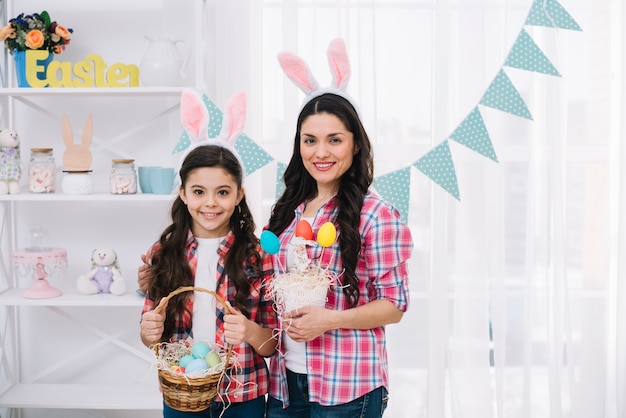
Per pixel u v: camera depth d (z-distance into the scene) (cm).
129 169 184
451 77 199
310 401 132
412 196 202
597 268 208
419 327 206
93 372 216
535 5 171
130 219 211
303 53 198
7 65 201
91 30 205
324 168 134
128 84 191
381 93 200
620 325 207
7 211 206
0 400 194
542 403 210
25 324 213
